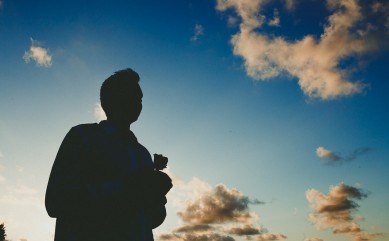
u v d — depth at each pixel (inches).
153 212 78.7
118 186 61.2
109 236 61.1
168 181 68.4
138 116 84.8
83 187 59.7
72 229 60.3
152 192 64.2
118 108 79.6
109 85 80.8
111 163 68.2
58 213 59.2
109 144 70.7
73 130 69.6
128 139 78.4
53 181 61.3
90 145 67.9
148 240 68.9
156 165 76.1
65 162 64.1
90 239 59.9
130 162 72.3
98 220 61.1
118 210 60.5
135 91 81.7
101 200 58.7
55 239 60.2
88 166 65.9
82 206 59.3
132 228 64.8
